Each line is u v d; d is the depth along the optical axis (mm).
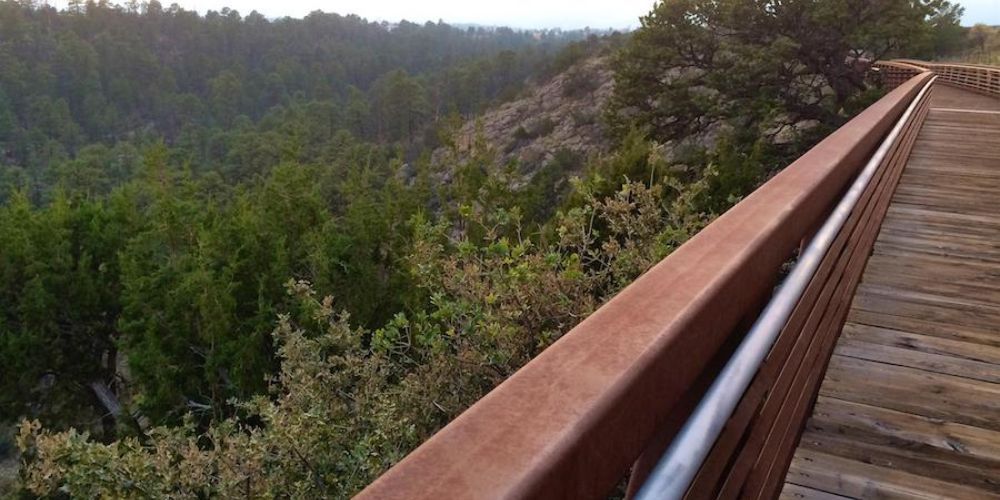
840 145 3369
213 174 85125
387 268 22922
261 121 157625
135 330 22312
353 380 8203
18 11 187375
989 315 4480
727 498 1538
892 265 5531
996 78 24250
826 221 2713
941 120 15625
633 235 10039
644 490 985
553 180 41312
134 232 30266
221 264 23094
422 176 30703
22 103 160875
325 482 6844
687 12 28641
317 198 25812
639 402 998
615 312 1150
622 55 30031
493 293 7555
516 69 172125
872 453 2918
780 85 29641
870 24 28125
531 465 722
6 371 25594
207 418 20078
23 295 26453
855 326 4297
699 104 27328
